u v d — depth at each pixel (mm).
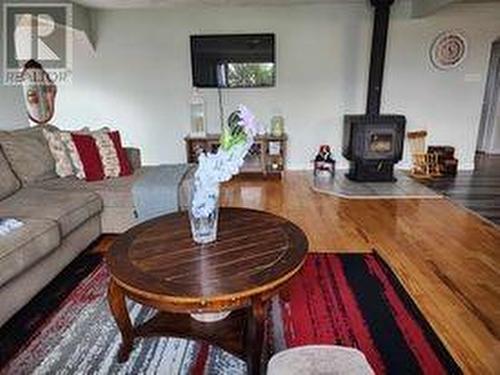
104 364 1833
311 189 4828
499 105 6781
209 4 5062
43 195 2838
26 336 2025
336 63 5445
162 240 1955
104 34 5395
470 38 5301
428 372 1763
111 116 5680
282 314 2219
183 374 1774
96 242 3086
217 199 1942
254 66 5391
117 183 3227
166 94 5598
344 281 2570
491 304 2291
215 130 5676
